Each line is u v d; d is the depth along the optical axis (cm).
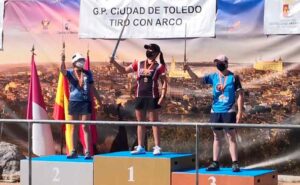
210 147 1270
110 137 1330
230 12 1255
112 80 1330
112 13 1327
